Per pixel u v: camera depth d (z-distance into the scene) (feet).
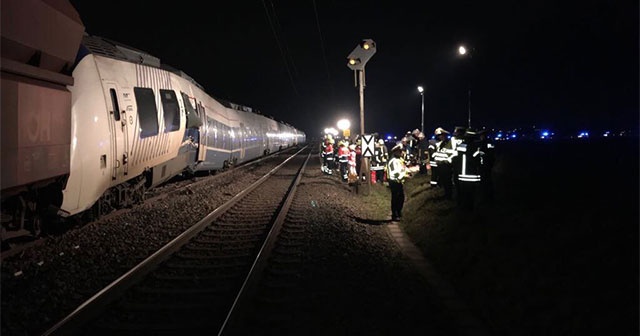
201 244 34.04
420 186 64.59
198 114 65.00
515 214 33.78
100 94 33.22
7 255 26.84
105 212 40.16
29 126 23.70
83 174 30.78
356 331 19.65
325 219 43.34
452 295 24.93
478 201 42.70
